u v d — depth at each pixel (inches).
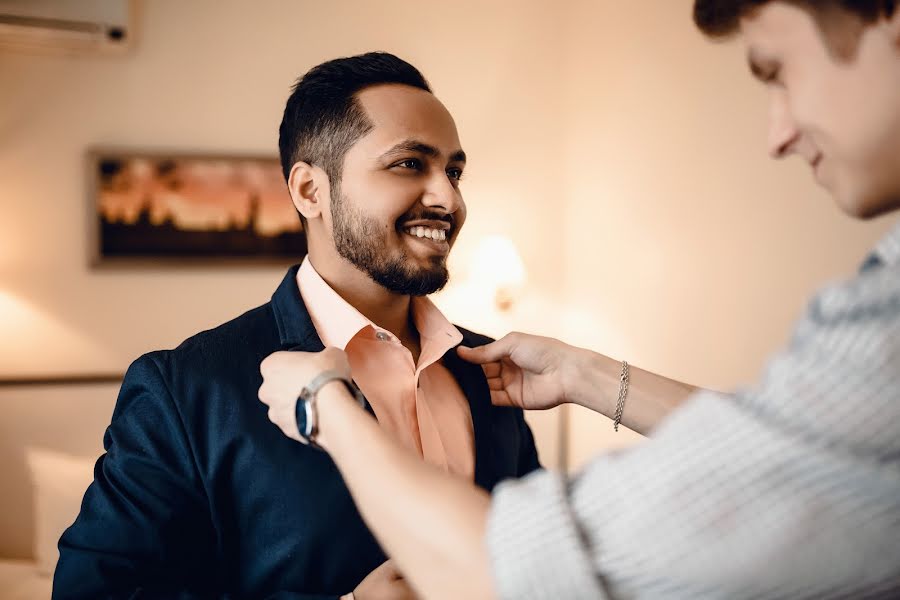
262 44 135.0
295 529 38.4
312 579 38.4
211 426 39.1
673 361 113.3
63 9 119.9
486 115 148.5
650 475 20.6
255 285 135.7
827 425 19.2
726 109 100.2
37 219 126.9
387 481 24.9
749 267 96.9
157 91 131.0
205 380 39.7
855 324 19.6
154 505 37.7
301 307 42.7
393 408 43.3
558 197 152.2
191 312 133.1
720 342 102.8
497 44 148.3
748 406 20.7
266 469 38.6
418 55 144.6
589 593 20.7
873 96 21.0
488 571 22.0
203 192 132.0
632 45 123.6
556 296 152.9
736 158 98.9
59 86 127.0
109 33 122.2
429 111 42.0
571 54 148.9
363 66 42.8
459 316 147.5
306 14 137.1
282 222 135.2
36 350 127.1
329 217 43.3
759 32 22.8
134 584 36.5
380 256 41.5
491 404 46.5
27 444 123.1
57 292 127.9
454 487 24.2
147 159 129.5
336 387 29.4
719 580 19.8
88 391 125.7
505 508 22.0
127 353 130.5
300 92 44.5
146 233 130.0
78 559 36.7
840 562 19.1
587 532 21.2
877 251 22.7
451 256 147.7
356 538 38.8
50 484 117.3
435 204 41.4
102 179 127.8
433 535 23.1
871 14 20.2
